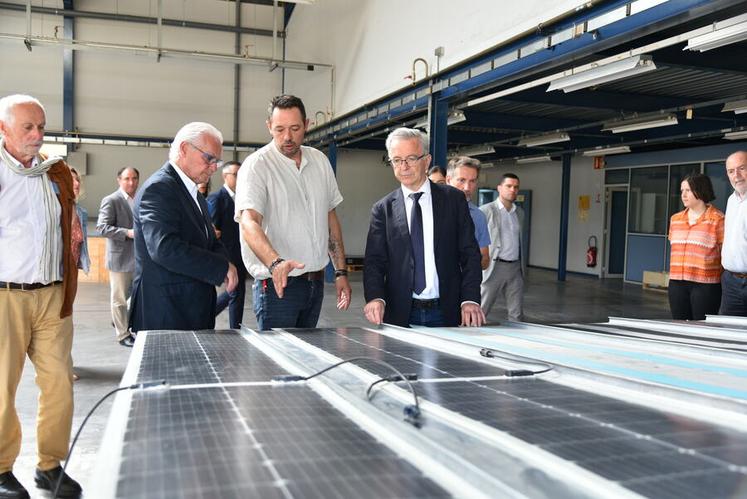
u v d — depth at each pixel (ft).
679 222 12.49
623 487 1.74
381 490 1.79
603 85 21.67
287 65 35.70
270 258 6.84
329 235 8.99
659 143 33.32
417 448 2.15
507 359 4.04
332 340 5.04
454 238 8.20
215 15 45.47
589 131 31.96
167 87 44.98
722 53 15.96
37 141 7.22
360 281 38.14
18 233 7.19
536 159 41.60
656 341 5.28
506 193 15.05
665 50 15.58
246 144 46.57
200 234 7.64
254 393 3.03
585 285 38.06
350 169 45.52
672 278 12.63
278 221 7.99
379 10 27.76
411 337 5.24
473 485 1.81
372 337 5.26
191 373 3.52
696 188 11.99
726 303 11.18
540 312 26.71
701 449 2.11
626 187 40.14
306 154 8.43
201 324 7.61
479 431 2.35
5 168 7.10
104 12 42.91
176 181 7.48
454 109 22.04
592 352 4.56
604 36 13.46
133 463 2.00
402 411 2.71
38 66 41.88
